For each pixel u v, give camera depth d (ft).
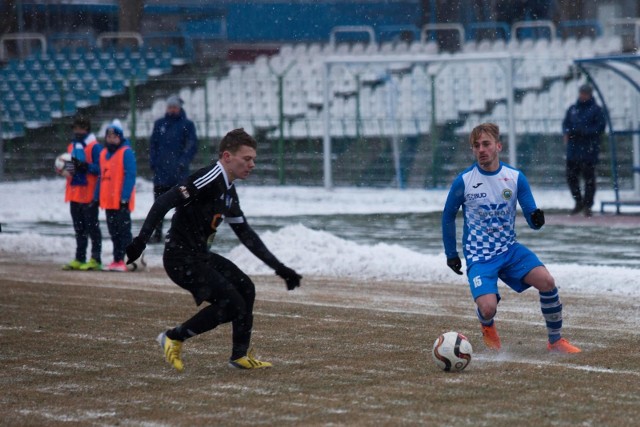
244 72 370.53
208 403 66.08
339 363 79.41
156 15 509.35
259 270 146.30
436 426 58.95
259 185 336.49
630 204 224.94
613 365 77.66
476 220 83.56
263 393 68.80
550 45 357.82
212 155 345.72
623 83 305.94
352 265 142.31
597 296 117.19
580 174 229.45
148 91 370.53
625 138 302.04
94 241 149.07
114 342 90.48
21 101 383.45
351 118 336.08
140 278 138.92
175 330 75.66
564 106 316.19
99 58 390.42
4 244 176.55
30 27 504.43
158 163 185.16
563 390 68.59
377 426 59.16
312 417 61.67
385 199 286.87
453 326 97.60
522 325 97.86
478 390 68.85
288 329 96.27
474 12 502.79
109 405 66.08
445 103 334.24
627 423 59.31
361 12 465.47
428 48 384.47
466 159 318.86
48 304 114.01
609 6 481.87
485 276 82.74
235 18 460.96
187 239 74.02
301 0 460.14
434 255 151.84
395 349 85.51
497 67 331.16
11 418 62.85
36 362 81.56
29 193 315.37
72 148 148.66
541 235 190.80
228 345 88.38
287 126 342.03
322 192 305.32
